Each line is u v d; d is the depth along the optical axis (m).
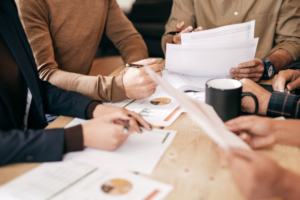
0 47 0.81
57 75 1.00
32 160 0.56
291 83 0.90
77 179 0.49
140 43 1.56
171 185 0.47
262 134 0.57
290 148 0.58
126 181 0.48
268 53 1.47
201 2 1.53
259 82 1.04
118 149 0.60
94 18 1.43
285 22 1.38
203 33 0.95
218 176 0.49
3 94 0.73
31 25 1.10
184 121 0.73
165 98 0.91
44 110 0.87
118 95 0.87
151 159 0.55
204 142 0.62
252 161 0.39
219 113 0.68
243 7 1.45
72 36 1.35
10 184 0.48
